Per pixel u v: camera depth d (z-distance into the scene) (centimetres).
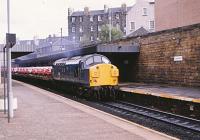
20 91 2788
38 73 4100
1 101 1644
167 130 1384
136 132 1115
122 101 2377
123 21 10150
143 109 1959
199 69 2214
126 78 3225
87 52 2931
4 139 1023
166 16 4222
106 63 2486
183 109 1730
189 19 3806
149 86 2520
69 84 2927
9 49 1396
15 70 5878
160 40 2658
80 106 1788
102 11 10644
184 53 2362
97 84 2381
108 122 1305
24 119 1381
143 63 2922
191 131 1350
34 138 1034
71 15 11050
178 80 2447
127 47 2897
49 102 1967
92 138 1027
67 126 1224
